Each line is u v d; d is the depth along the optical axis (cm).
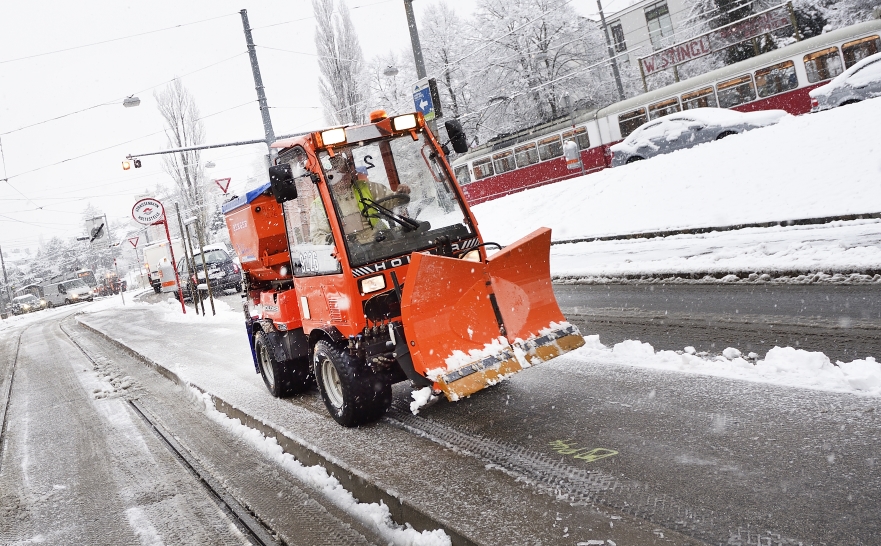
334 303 562
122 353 1417
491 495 386
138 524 463
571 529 329
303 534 410
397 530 385
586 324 807
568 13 3544
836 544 283
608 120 2497
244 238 742
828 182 1114
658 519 326
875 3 3050
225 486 517
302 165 581
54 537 463
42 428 809
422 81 1794
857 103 1339
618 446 424
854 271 763
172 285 3209
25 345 2069
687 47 2688
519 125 3675
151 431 718
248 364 983
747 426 415
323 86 3369
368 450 505
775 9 2734
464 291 489
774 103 2069
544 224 1714
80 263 9894
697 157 1533
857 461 347
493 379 474
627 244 1309
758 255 930
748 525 308
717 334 644
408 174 570
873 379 442
